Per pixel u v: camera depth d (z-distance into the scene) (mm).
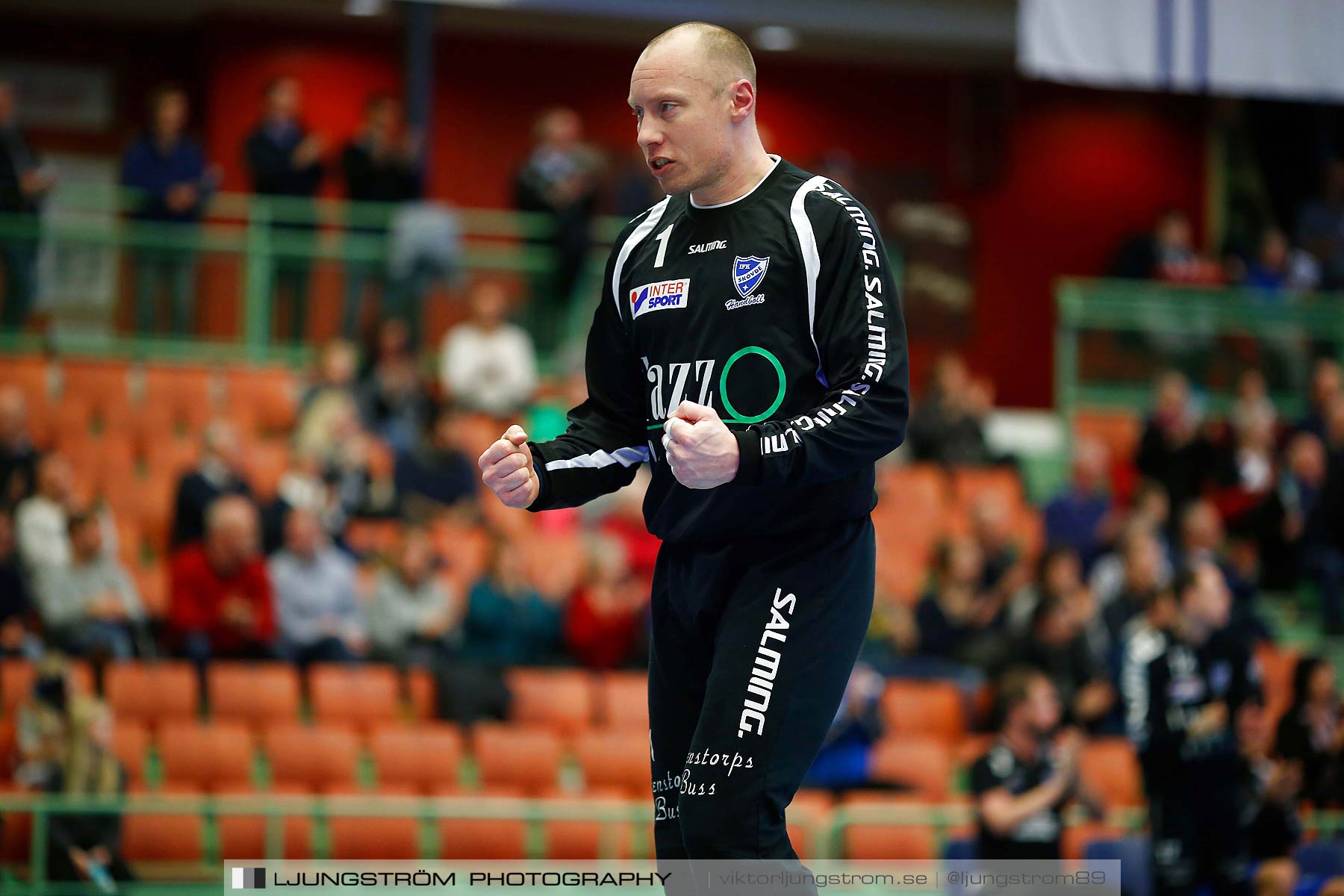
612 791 24016
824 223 8180
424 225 35906
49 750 20781
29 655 24453
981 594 29734
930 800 23047
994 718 23859
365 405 33812
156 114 36781
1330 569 33875
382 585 26953
